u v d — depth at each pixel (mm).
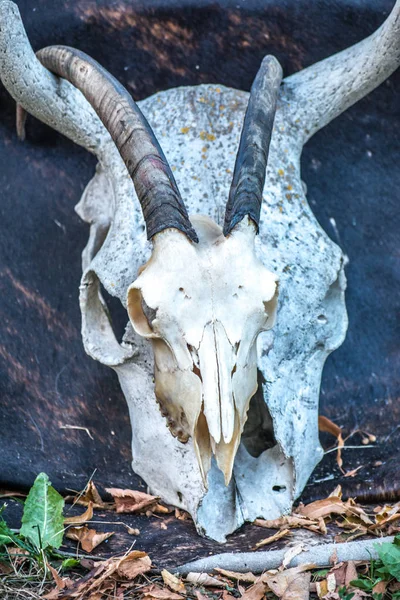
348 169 7156
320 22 7090
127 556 4867
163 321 4375
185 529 5285
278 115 6000
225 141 5773
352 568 4746
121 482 5941
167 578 4750
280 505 5312
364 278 7027
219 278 4383
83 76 5105
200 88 6070
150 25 7051
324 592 4621
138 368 5352
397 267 7066
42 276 6887
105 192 6082
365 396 6711
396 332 6941
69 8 7027
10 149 7066
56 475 5980
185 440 4777
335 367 6773
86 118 5934
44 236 6953
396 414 6566
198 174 5625
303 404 5418
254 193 4523
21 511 5492
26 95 5762
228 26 7074
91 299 5605
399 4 5719
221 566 4844
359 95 6160
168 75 7164
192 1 6996
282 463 5383
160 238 4418
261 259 5316
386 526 5211
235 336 4355
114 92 4844
